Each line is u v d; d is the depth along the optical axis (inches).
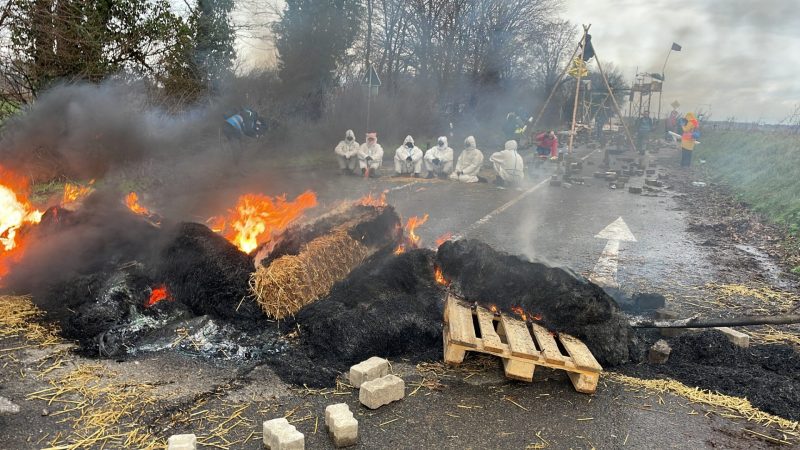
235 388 143.9
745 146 936.9
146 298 181.6
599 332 171.3
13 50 490.3
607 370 168.4
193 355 159.6
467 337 158.7
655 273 284.4
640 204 516.7
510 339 159.3
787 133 956.6
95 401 133.6
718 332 190.1
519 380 156.0
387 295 184.9
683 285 265.3
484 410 141.0
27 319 176.4
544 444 127.5
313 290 183.8
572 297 173.6
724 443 132.0
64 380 142.1
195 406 134.6
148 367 151.9
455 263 194.9
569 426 135.8
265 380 148.9
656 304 226.8
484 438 128.5
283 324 173.0
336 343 165.0
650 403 149.3
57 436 119.5
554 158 875.4
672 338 192.2
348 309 175.0
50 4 498.9
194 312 180.1
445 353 165.0
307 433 126.0
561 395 150.8
